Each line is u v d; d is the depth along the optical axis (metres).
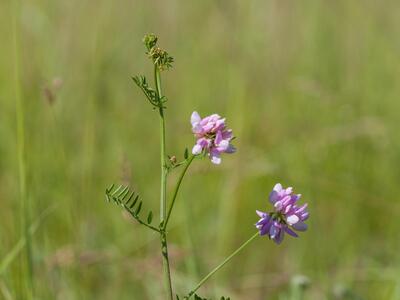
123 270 5.09
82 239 5.15
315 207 5.70
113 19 7.83
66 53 7.18
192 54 7.89
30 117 6.04
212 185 6.34
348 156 6.77
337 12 8.27
